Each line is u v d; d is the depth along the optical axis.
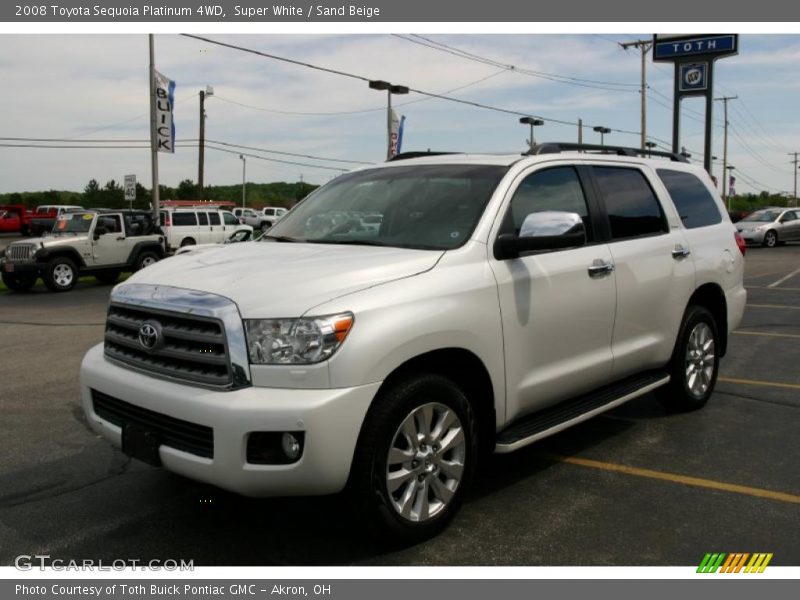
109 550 3.59
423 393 3.49
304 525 3.86
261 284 3.38
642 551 3.54
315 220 4.61
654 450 5.03
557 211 4.13
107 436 3.75
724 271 5.95
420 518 3.54
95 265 18.97
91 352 4.06
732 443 5.16
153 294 3.56
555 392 4.35
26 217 44.31
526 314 4.05
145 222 20.41
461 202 4.19
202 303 3.31
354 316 3.23
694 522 3.86
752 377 7.18
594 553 3.53
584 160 4.90
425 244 4.00
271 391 3.14
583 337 4.50
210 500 4.18
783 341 9.17
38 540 3.70
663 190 5.50
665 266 5.24
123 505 4.12
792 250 27.73
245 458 3.11
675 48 23.78
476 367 3.86
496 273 3.92
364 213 4.45
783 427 5.54
